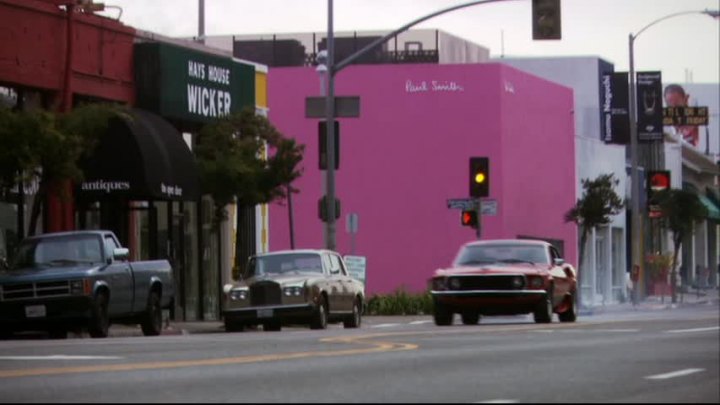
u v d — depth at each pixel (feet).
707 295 343.26
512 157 244.83
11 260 119.14
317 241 242.58
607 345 82.07
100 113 129.39
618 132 314.55
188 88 159.33
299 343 85.81
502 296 127.65
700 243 400.06
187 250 166.81
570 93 280.31
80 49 143.33
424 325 145.69
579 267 265.13
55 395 51.96
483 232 238.68
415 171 240.94
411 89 241.55
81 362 68.18
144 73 153.07
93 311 109.81
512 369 63.57
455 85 240.73
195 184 149.59
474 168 165.27
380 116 242.17
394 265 241.14
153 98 153.28
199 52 162.61
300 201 243.19
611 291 300.81
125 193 138.00
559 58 315.17
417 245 240.32
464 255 134.82
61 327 111.24
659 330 103.40
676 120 372.38
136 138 138.62
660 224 333.21
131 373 61.31
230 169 153.07
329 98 166.61
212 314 173.17
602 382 57.06
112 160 138.10
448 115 240.94
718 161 460.55
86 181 138.41
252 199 155.84
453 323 140.97
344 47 279.90
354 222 182.19
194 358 70.59
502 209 239.09
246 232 182.50
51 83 138.00
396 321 171.22
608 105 315.17
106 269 112.47
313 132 243.60
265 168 158.51
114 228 150.51
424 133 241.14
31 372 61.52
